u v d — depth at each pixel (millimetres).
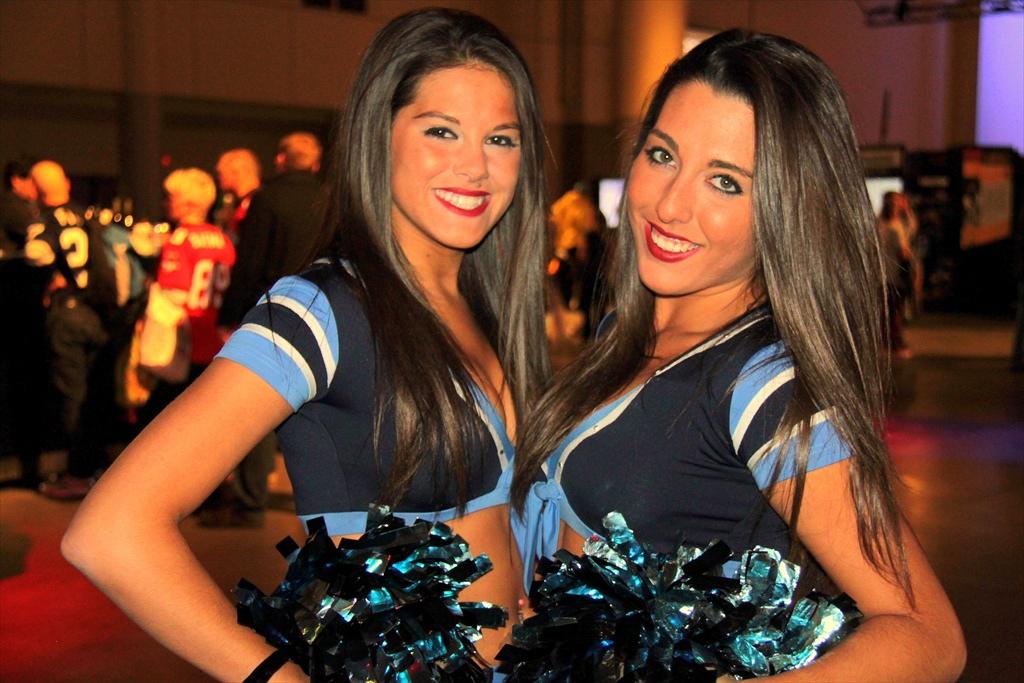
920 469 5871
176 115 14344
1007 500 5250
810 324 1406
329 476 1481
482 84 1619
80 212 5277
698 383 1477
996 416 7375
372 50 1628
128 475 1261
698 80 1523
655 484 1506
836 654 1269
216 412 1326
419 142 1604
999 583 4102
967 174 14797
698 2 15680
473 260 1831
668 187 1548
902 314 10328
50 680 3199
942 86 21078
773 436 1372
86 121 13977
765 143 1443
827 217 1437
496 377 1756
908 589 1312
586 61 15875
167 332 4691
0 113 13281
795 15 17500
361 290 1495
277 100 14961
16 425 5184
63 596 3850
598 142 16156
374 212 1601
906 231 10594
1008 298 14812
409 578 1388
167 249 4707
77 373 5117
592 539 1479
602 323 1782
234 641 1272
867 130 19281
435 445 1481
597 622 1402
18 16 12898
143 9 13508
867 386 1435
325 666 1307
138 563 1232
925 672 1264
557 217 10992
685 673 1323
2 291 5059
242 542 4422
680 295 1591
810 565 1482
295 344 1400
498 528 1631
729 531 1474
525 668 1432
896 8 18562
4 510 4863
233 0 14359
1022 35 20516
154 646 3441
